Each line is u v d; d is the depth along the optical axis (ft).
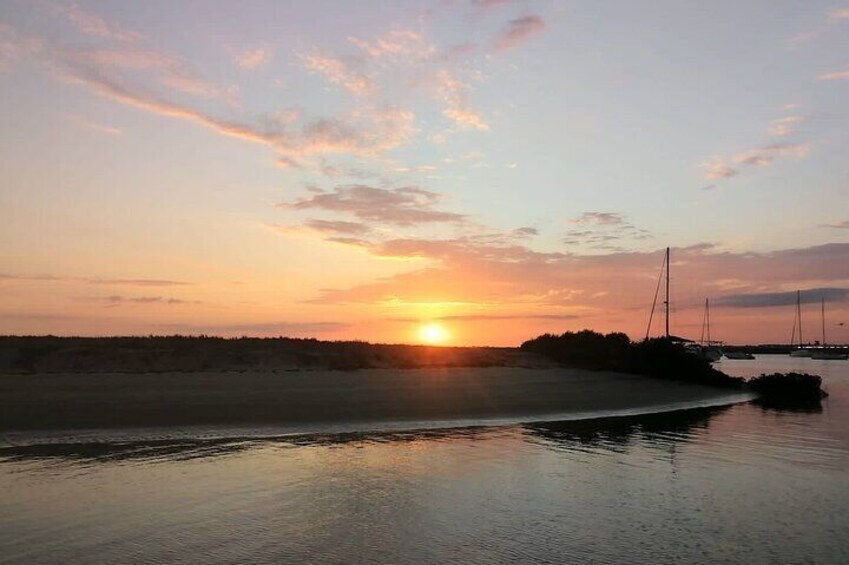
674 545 34.12
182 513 37.58
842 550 33.86
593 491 45.44
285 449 58.95
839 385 183.32
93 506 38.52
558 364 145.79
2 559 29.71
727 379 148.05
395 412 82.23
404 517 38.04
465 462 54.44
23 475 46.32
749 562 31.81
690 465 55.72
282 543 33.01
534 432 73.67
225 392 85.20
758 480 50.42
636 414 95.20
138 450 56.95
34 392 76.38
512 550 32.76
